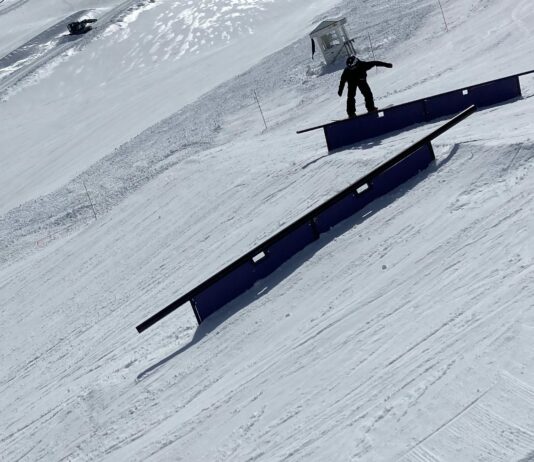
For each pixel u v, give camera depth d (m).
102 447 7.30
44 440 8.38
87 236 21.27
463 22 29.72
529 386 4.71
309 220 9.74
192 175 21.06
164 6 79.88
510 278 6.23
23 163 43.72
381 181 10.20
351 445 5.03
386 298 7.18
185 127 34.78
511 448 4.30
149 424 7.28
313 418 5.66
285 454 5.36
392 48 31.56
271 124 27.62
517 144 9.04
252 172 17.45
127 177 29.73
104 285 15.88
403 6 41.41
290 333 7.59
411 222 8.78
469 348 5.47
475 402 4.82
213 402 6.89
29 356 13.45
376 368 5.92
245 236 13.13
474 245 7.29
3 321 17.31
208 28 69.50
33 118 57.34
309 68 35.12
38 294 18.23
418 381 5.39
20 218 30.53
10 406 10.84
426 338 5.98
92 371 10.26
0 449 8.91
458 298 6.38
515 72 17.28
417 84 22.39
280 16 68.12
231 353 7.98
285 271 9.46
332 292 8.08
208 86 45.34
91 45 73.75
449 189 9.15
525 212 7.39
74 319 14.50
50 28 87.38
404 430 4.90
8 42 88.50
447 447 4.54
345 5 53.50
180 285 12.57
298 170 15.02
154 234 17.52
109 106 52.34
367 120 14.20
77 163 38.44
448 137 11.09
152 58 66.00
